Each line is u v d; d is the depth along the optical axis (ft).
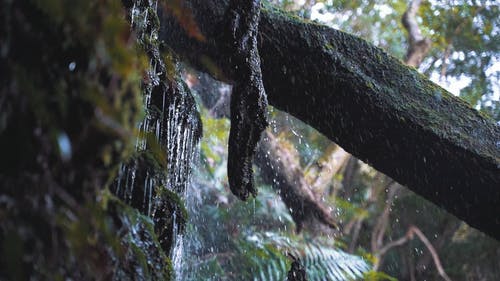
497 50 25.59
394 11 26.61
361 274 17.12
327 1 25.95
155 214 4.97
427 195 8.00
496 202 7.52
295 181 16.55
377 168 8.18
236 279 17.02
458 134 7.72
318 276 16.33
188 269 15.89
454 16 25.66
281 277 16.75
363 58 8.14
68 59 2.46
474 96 25.27
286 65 7.89
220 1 7.52
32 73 2.40
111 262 3.06
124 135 2.52
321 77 7.85
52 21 2.42
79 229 2.59
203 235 18.38
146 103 4.96
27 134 2.38
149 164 4.40
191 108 6.42
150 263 3.81
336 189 27.78
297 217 17.08
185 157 6.27
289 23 7.93
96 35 2.46
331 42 8.03
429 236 28.40
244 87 5.76
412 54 22.80
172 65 5.90
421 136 7.67
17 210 2.42
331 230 17.08
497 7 25.36
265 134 16.51
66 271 2.63
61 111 2.42
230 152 5.86
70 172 2.50
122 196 4.14
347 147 8.20
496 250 26.94
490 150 7.66
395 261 28.43
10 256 2.37
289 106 8.21
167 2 5.41
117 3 2.82
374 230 27.68
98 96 2.44
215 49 7.45
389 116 7.75
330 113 8.02
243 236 18.39
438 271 27.78
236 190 5.90
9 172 2.40
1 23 2.38
